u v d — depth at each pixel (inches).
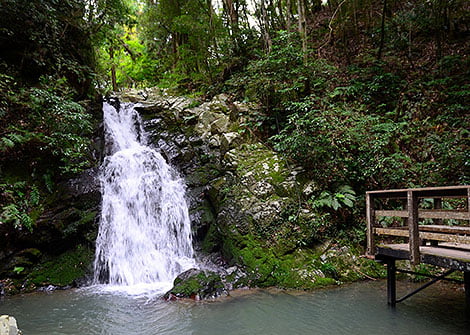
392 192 167.2
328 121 296.8
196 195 322.3
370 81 365.4
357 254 256.2
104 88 459.8
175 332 155.2
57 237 261.1
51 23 306.0
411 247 150.3
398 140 305.7
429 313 172.1
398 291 212.5
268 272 239.5
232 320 169.0
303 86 345.1
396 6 507.8
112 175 308.2
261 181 290.4
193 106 402.6
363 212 280.8
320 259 249.8
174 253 297.9
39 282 242.7
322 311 179.0
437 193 143.4
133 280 268.1
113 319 174.4
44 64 302.4
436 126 306.8
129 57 632.4
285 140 294.7
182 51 465.4
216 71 458.3
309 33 521.0
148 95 479.2
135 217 298.8
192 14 460.4
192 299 204.7
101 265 266.2
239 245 261.3
